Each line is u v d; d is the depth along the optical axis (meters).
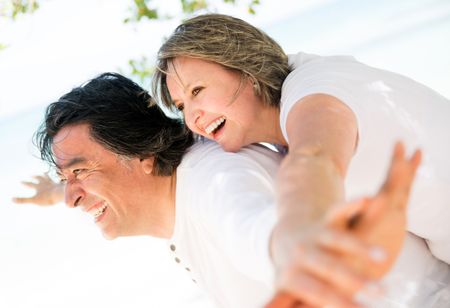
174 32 2.27
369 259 1.05
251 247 1.48
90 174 2.28
